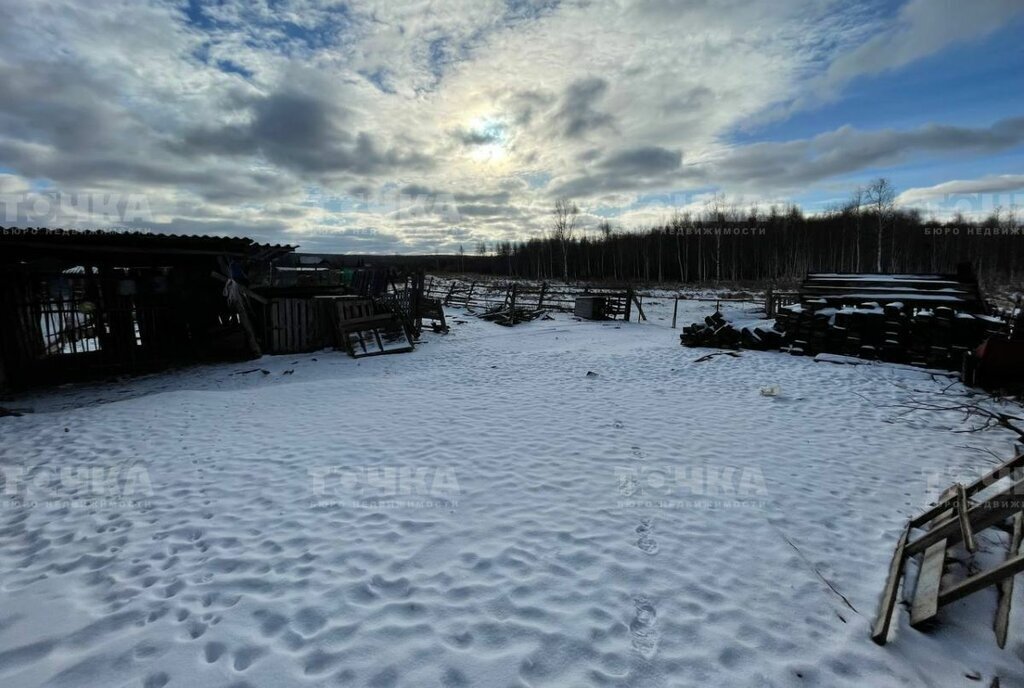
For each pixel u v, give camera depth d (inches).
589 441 264.7
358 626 125.0
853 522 178.7
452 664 113.1
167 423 303.3
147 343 510.3
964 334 415.2
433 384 416.2
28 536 171.9
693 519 181.0
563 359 521.0
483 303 1196.5
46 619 126.8
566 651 117.6
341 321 573.9
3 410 328.2
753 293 1430.9
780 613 132.7
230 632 122.5
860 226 2262.6
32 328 454.3
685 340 580.1
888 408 314.8
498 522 178.9
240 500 197.9
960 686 110.9
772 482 211.6
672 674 111.8
